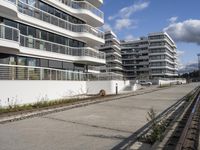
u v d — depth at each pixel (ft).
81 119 43.14
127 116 46.60
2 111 52.54
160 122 38.47
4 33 66.44
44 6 99.50
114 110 55.47
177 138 28.12
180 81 386.93
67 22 112.27
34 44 89.61
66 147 25.86
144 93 117.50
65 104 64.13
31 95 72.08
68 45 114.52
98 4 140.36
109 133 32.32
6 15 76.54
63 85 91.20
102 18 136.26
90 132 32.86
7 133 32.30
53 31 102.06
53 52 99.40
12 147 25.80
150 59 393.70
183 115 46.09
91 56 119.96
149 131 32.89
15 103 63.67
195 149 22.99
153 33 392.06
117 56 369.30
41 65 94.43
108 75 120.67
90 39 123.03
